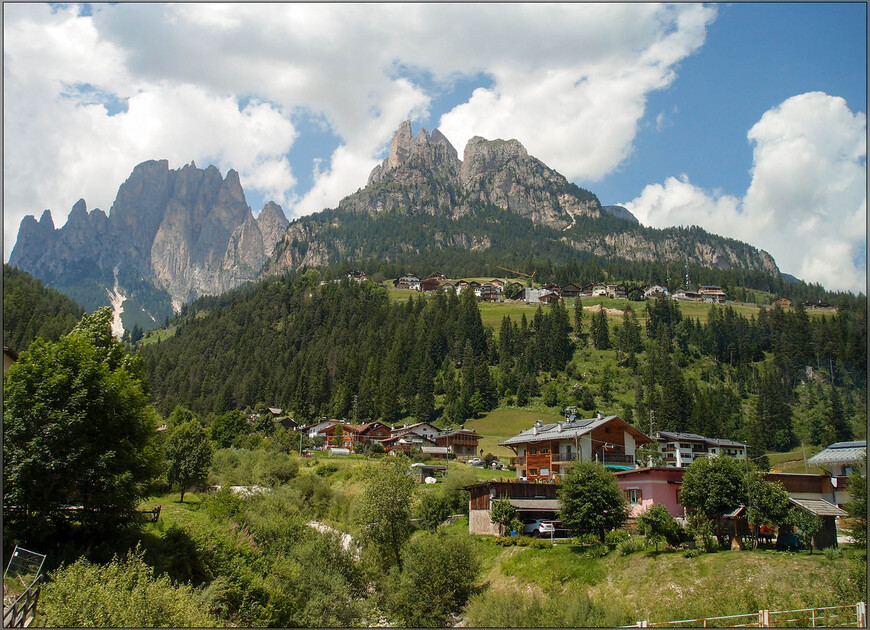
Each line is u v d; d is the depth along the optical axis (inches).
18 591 1141.7
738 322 7790.4
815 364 6830.7
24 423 1376.7
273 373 7800.2
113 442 1518.2
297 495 3154.5
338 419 6584.6
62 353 1480.1
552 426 3587.6
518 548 2110.0
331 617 1753.2
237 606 1569.9
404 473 2420.0
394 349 7495.1
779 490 1679.4
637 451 3516.2
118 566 1256.2
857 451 2508.6
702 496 1784.0
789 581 1425.9
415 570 1956.2
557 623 1488.7
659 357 7027.6
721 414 5620.1
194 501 2706.7
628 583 1652.3
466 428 5915.4
